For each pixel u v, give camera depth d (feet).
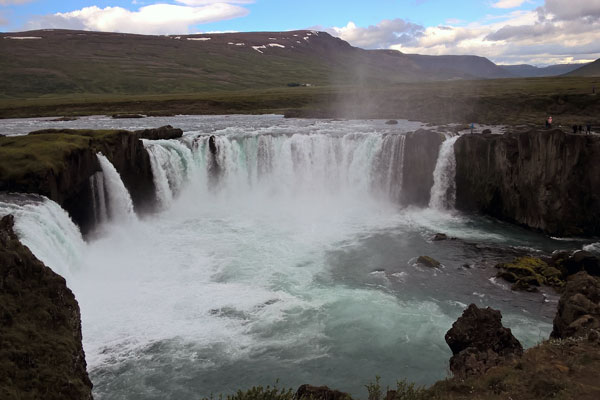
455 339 76.02
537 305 95.61
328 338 84.38
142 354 78.74
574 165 138.10
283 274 112.27
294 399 54.70
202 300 98.02
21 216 94.63
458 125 231.30
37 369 54.44
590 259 106.42
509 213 153.69
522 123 237.86
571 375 50.29
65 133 152.05
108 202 141.49
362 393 69.82
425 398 52.13
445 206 168.45
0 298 58.75
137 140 157.69
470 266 116.88
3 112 370.12
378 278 110.01
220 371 75.00
